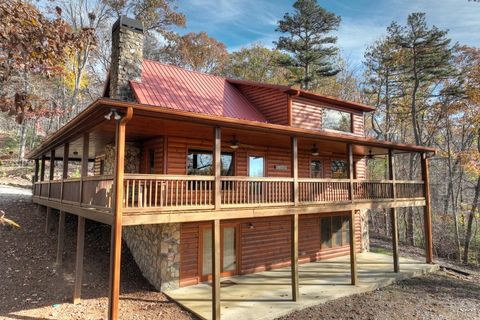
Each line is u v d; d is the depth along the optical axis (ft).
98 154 46.96
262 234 40.09
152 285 32.76
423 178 45.57
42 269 32.91
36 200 46.06
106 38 91.40
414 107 75.66
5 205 47.47
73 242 39.70
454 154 70.95
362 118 50.31
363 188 38.50
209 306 27.27
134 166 36.99
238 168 38.11
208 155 36.42
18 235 39.01
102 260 36.70
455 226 62.75
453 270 43.32
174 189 32.89
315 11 84.43
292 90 40.50
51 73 17.89
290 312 26.84
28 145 100.63
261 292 31.32
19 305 26.03
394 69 84.74
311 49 87.20
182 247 33.22
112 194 21.42
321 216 46.42
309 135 31.68
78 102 98.17
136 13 90.48
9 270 31.55
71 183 31.01
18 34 14.44
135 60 36.73
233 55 118.01
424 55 73.05
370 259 46.42
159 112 21.90
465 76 69.92
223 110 39.37
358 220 51.60
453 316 27.73
